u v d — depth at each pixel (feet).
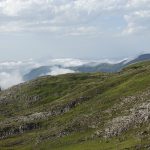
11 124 581.53
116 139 378.32
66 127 487.20
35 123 565.53
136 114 401.29
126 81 602.44
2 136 549.54
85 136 434.71
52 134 485.15
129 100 475.72
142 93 474.49
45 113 598.34
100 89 614.34
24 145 489.26
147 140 330.75
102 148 365.61
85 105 560.20
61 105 600.39
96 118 475.72
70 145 427.74
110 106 495.82
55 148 436.35
